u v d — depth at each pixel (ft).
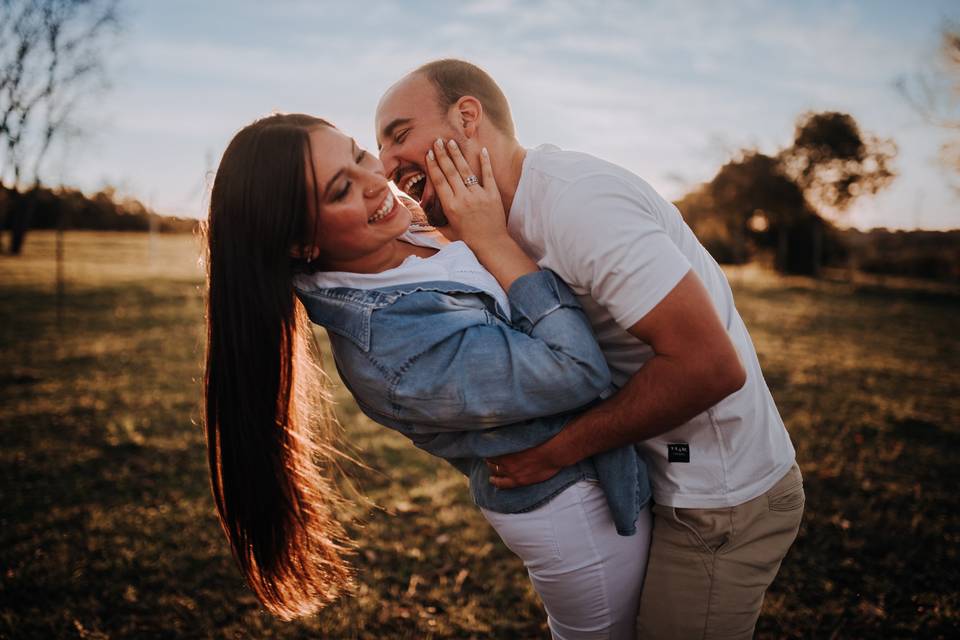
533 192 4.96
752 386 5.23
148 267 65.16
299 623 9.82
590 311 5.04
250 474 5.20
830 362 28.30
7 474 15.05
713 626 5.12
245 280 4.72
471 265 4.93
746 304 51.98
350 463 15.74
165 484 14.67
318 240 4.82
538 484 4.94
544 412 4.54
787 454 5.48
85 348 28.53
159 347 29.30
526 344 4.47
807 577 10.86
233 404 5.05
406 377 4.58
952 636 9.43
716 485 5.09
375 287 4.89
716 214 93.04
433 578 11.13
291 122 4.75
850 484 14.48
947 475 15.20
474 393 4.46
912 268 83.46
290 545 5.63
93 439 17.33
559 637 5.57
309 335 5.68
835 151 86.99
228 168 4.71
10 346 28.43
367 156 4.93
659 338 4.38
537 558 5.13
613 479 4.88
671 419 4.48
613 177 4.64
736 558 5.10
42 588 10.62
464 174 5.10
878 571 11.08
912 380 25.11
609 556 5.15
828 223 90.99
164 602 10.30
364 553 11.80
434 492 14.25
